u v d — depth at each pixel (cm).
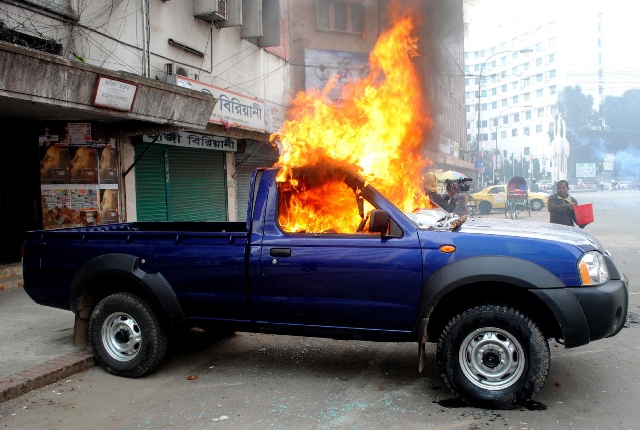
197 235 439
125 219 1066
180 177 1269
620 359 471
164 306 439
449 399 389
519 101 10688
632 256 1095
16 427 360
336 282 397
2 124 873
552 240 367
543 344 353
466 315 366
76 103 762
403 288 382
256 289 419
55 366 452
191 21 1275
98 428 357
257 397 405
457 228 397
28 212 908
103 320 460
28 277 496
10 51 622
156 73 1145
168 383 441
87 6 952
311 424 353
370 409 375
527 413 358
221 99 1257
